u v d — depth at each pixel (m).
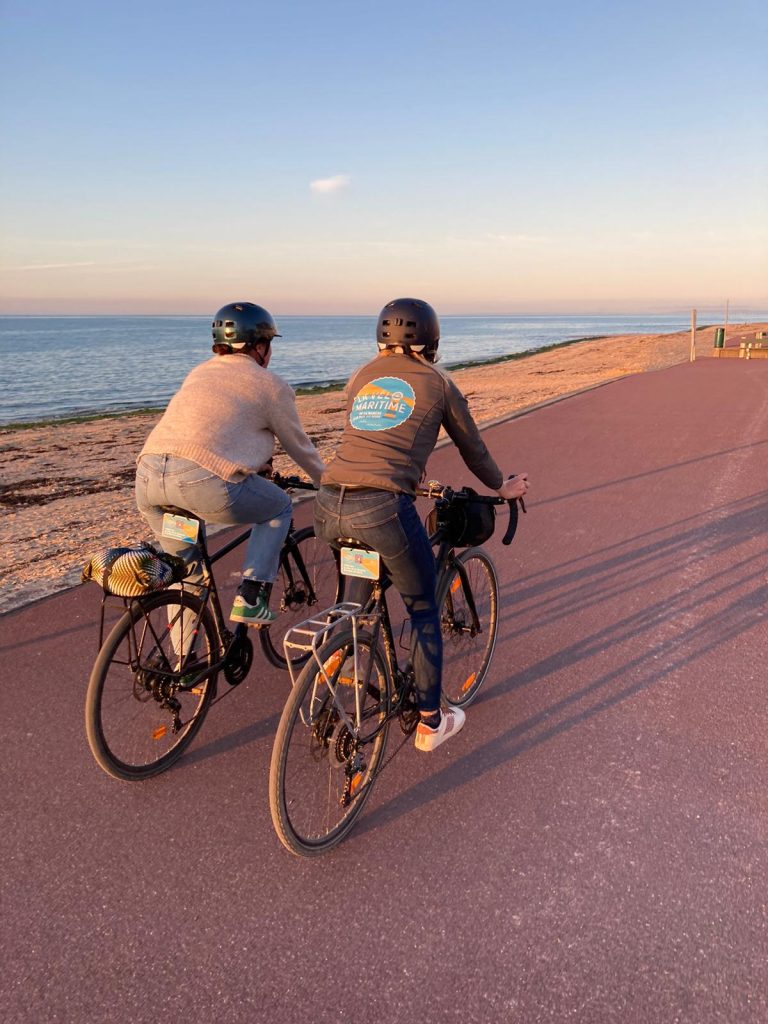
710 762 3.18
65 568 5.68
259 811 2.95
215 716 3.63
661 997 2.11
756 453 9.38
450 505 3.28
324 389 30.94
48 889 2.55
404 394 2.83
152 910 2.46
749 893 2.47
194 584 3.29
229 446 3.17
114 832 2.83
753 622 4.48
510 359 45.56
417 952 2.28
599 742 3.35
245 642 3.48
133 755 3.12
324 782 2.77
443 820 2.88
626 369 27.52
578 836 2.77
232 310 3.34
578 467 8.84
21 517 7.82
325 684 2.70
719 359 26.77
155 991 2.17
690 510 6.88
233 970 2.23
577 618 4.65
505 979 2.18
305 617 4.21
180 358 88.75
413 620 3.00
